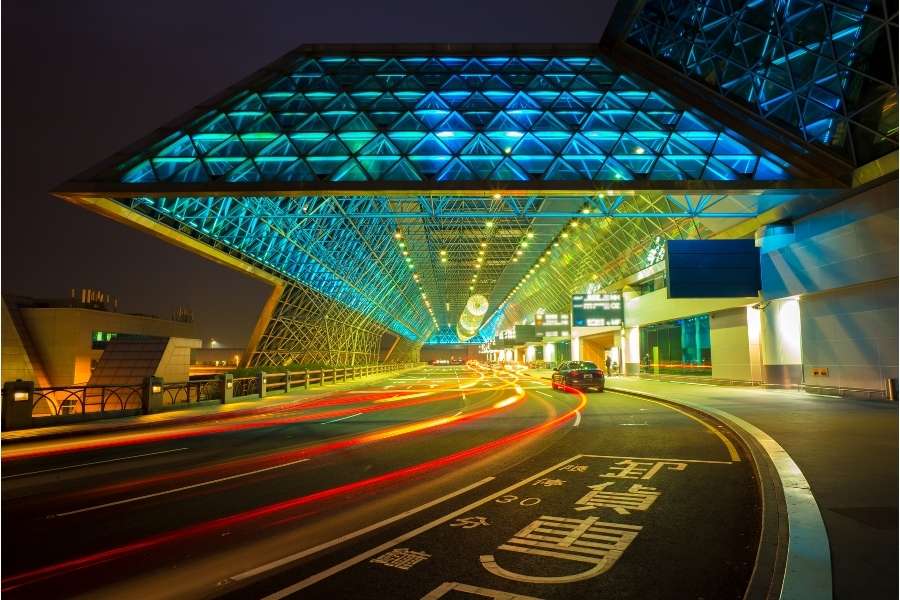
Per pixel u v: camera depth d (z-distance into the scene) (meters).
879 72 15.62
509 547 5.17
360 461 9.98
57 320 42.28
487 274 75.38
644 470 8.45
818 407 16.20
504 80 24.70
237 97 22.75
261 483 8.32
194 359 69.88
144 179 18.91
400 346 103.06
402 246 51.62
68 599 4.24
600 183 18.59
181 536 5.78
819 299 20.66
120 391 27.77
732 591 4.12
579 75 24.78
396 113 22.27
